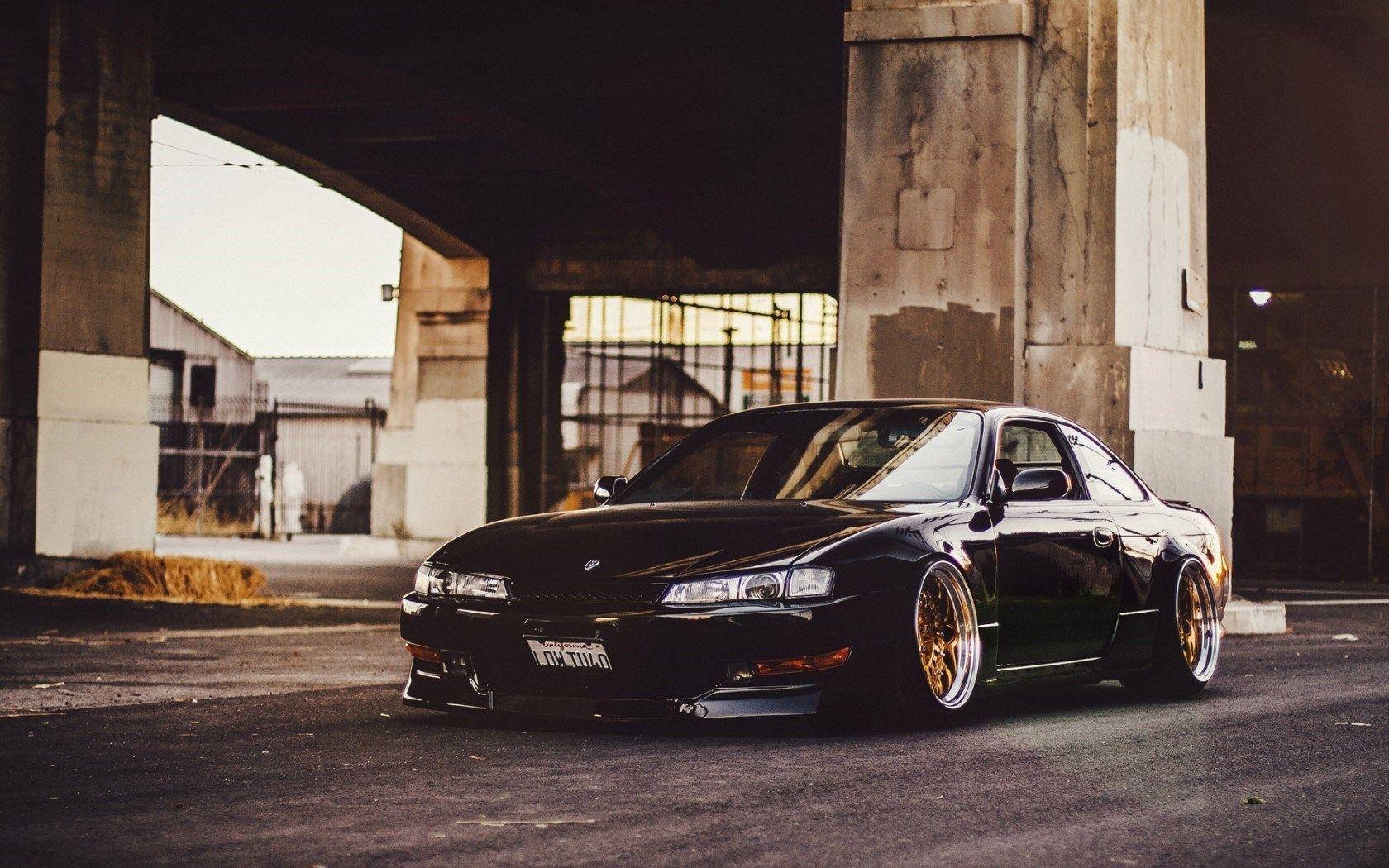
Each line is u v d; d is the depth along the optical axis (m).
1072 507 6.77
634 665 5.51
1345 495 24.00
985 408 6.76
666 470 6.93
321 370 51.72
